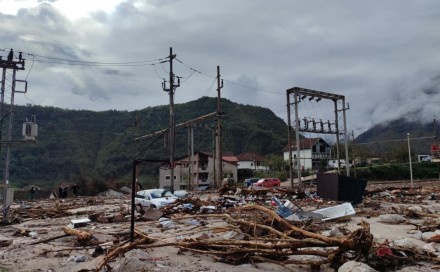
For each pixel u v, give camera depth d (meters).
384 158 80.50
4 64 15.72
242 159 86.38
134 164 9.16
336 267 6.48
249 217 9.81
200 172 69.94
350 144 72.88
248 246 7.33
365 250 6.50
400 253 7.09
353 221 13.18
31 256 8.43
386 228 11.34
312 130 32.34
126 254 7.98
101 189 59.56
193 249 7.88
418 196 25.88
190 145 51.62
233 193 26.36
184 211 17.14
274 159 74.56
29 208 22.48
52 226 14.74
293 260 6.85
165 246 8.30
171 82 33.44
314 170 62.09
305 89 31.83
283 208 12.89
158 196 19.84
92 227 13.51
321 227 11.13
